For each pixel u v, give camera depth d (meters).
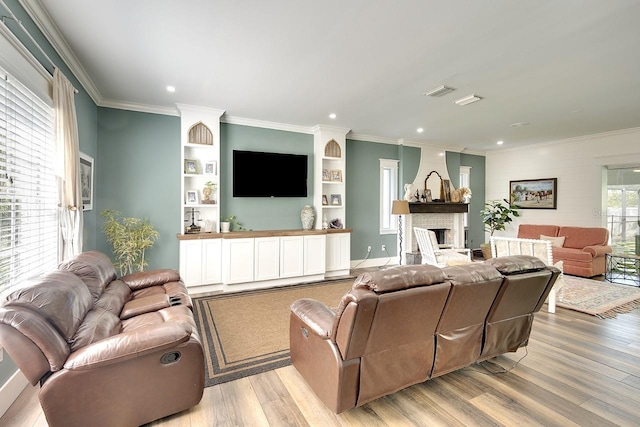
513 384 2.19
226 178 4.95
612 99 3.99
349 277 5.38
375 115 4.76
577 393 2.08
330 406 1.79
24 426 1.76
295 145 5.49
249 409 1.93
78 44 2.67
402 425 1.79
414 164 6.74
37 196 2.31
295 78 3.37
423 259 5.25
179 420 1.82
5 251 1.94
